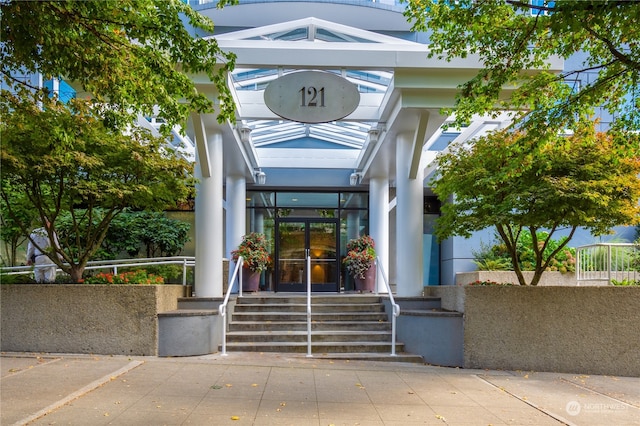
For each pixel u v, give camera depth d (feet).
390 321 34.47
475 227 31.89
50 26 19.03
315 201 56.39
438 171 33.63
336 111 30.73
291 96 30.66
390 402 20.81
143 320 28.40
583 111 24.16
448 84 31.53
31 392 19.98
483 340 29.25
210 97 31.96
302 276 54.54
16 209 37.14
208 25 21.20
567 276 43.14
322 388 22.47
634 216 29.58
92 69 21.07
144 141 32.42
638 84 27.12
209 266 35.24
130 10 20.11
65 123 24.68
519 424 18.67
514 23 22.66
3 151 26.66
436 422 18.51
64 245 45.27
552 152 28.60
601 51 23.90
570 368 28.89
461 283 48.55
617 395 23.65
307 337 31.27
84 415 17.67
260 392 21.45
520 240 47.96
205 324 29.66
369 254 49.21
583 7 17.42
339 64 30.78
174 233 49.80
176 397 20.26
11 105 24.95
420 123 33.12
